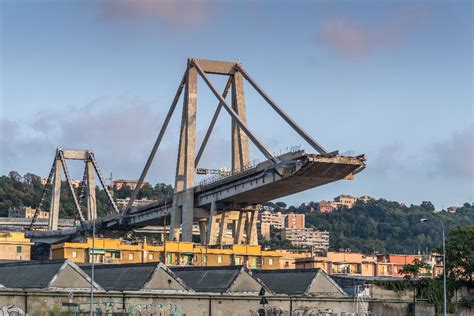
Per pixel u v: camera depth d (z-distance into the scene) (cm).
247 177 17488
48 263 10088
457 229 14162
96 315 9162
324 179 15975
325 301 10738
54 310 8950
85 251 16688
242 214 19800
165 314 9606
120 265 10850
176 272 11581
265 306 10175
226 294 10181
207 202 19362
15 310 8706
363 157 15425
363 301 11138
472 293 12888
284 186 16825
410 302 11812
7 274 10669
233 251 17988
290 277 11281
